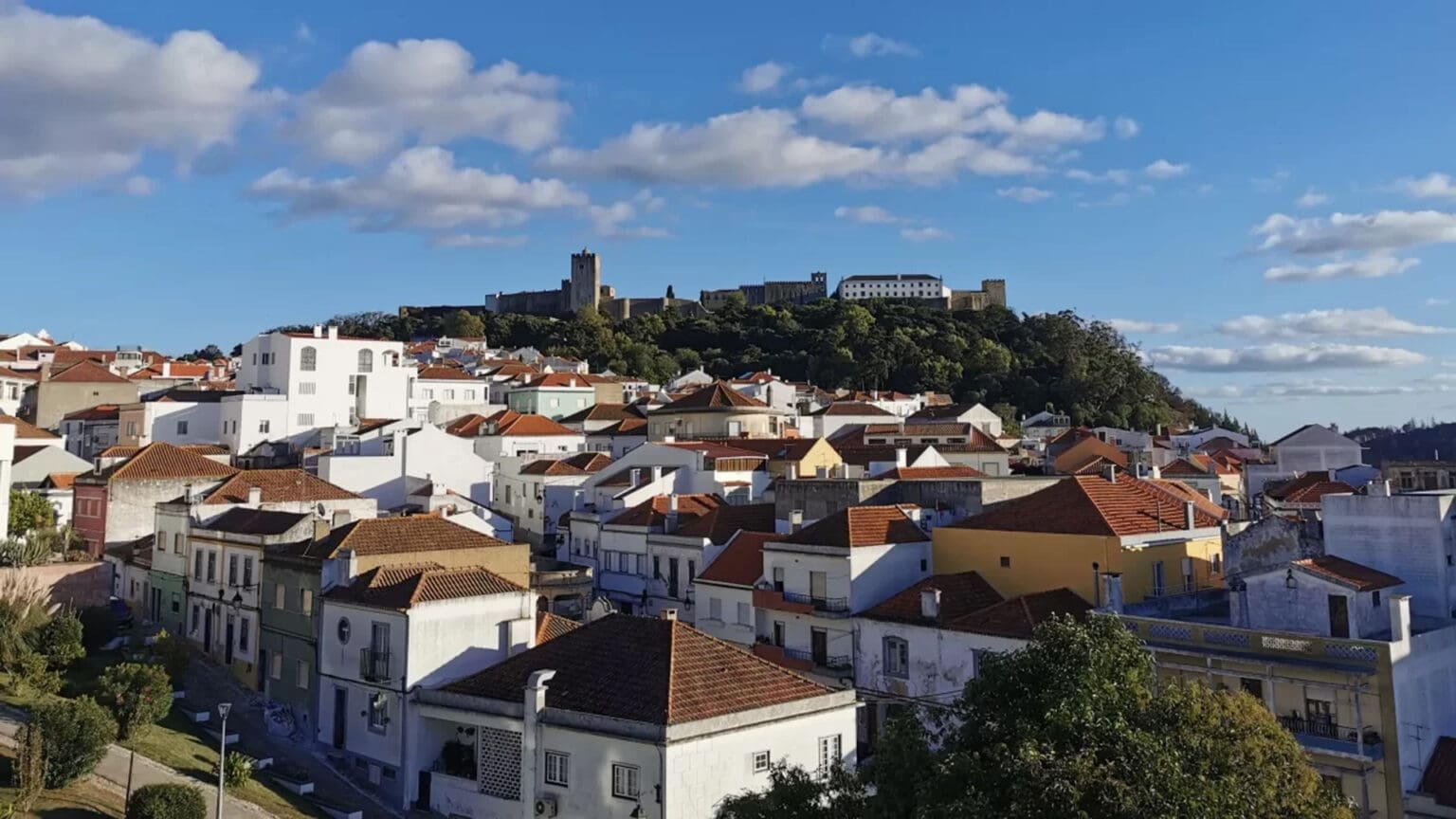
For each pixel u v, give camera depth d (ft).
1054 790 59.57
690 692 110.73
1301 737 105.81
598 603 166.81
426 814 126.82
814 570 159.12
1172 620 122.21
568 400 434.30
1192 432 544.62
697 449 252.01
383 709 136.56
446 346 655.76
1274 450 358.23
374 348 366.22
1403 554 123.85
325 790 131.03
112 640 182.29
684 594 195.62
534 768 113.09
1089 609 132.98
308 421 344.08
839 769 79.87
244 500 200.75
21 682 137.18
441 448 277.23
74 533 221.25
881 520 163.53
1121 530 140.97
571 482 268.41
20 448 266.98
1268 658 109.81
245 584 172.65
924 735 76.23
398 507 253.65
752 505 207.82
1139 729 67.05
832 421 380.37
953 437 325.21
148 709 113.19
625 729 106.22
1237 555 139.85
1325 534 132.26
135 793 97.60
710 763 105.81
